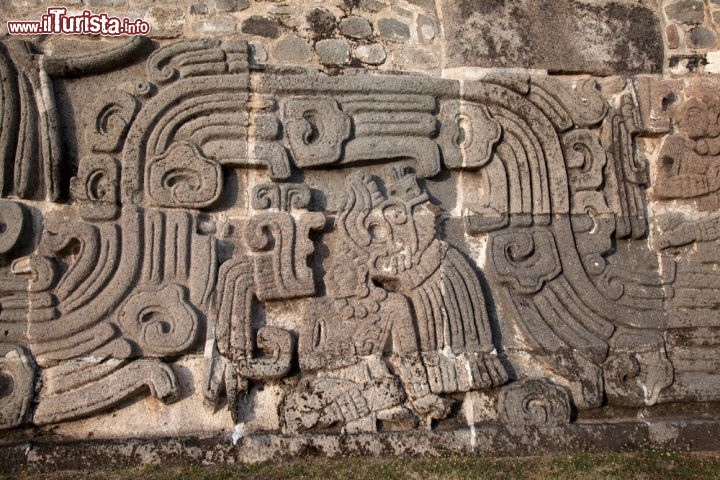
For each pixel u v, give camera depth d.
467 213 3.02
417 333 2.83
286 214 2.86
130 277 2.72
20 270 2.69
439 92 3.05
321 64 3.05
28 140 2.75
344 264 2.86
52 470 2.46
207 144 2.88
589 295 2.98
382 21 3.17
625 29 3.34
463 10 3.22
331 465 2.53
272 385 2.73
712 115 3.23
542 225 3.04
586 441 2.74
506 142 3.07
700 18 3.42
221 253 2.84
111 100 2.84
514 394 2.79
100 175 2.80
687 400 2.92
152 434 2.62
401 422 2.71
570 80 3.24
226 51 2.94
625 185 3.14
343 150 2.95
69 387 2.60
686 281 3.09
